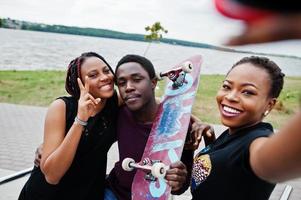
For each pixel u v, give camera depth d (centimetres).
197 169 149
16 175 323
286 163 45
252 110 141
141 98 209
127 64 210
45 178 200
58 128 200
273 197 426
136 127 219
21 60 1580
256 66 143
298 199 420
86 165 209
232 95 143
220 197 133
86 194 212
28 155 547
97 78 206
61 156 184
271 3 32
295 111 45
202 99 1045
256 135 127
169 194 194
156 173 174
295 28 32
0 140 614
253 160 58
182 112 212
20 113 856
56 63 1551
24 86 1197
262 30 32
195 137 199
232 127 145
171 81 233
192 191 153
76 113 205
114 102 226
